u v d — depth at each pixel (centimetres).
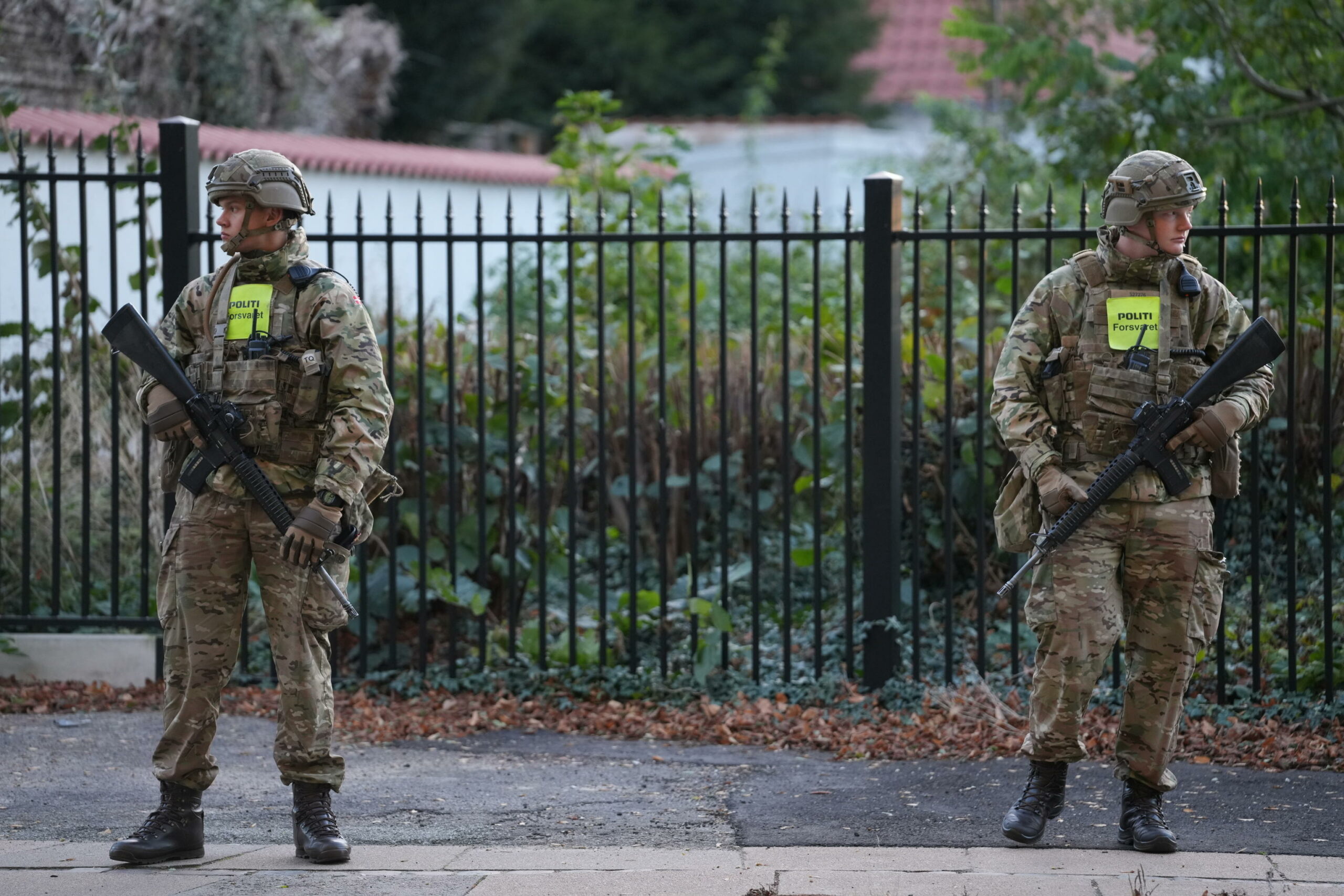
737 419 3083
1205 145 3466
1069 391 1536
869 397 2278
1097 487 1494
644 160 4406
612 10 10531
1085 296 1538
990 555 2695
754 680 2380
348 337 1491
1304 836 1596
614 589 2991
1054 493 1499
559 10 10331
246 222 1498
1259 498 2128
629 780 1934
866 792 1842
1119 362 1516
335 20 6969
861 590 2773
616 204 4016
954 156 5181
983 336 2238
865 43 11038
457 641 2617
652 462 3088
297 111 5966
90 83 4050
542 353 2355
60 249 2681
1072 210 3969
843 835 1636
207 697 1511
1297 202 2056
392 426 2433
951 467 2266
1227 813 1692
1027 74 3853
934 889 1385
